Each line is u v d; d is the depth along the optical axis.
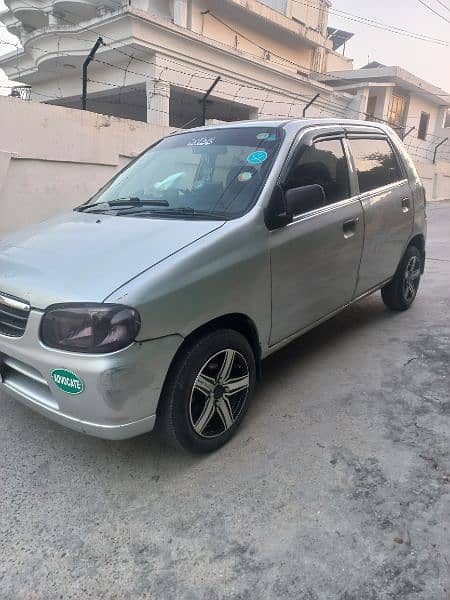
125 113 24.31
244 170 3.32
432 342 4.48
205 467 2.78
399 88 28.97
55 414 2.51
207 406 2.79
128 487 2.63
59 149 8.62
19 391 2.69
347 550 2.19
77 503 2.52
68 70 19.55
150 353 2.38
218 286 2.68
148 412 2.46
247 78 19.23
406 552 2.17
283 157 3.33
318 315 3.68
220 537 2.28
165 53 16.06
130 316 2.29
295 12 25.86
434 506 2.44
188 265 2.55
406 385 3.67
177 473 2.74
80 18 22.14
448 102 32.38
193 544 2.25
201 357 2.66
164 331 2.42
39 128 8.27
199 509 2.46
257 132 3.62
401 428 3.12
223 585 2.04
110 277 2.43
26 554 2.21
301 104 22.52
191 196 3.31
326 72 28.66
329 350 4.34
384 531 2.29
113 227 3.00
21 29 25.00
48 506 2.50
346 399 3.48
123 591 2.03
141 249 2.64
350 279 3.99
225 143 3.65
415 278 5.34
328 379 3.79
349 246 3.84
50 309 2.38
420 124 32.16
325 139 3.83
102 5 20.50
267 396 3.54
